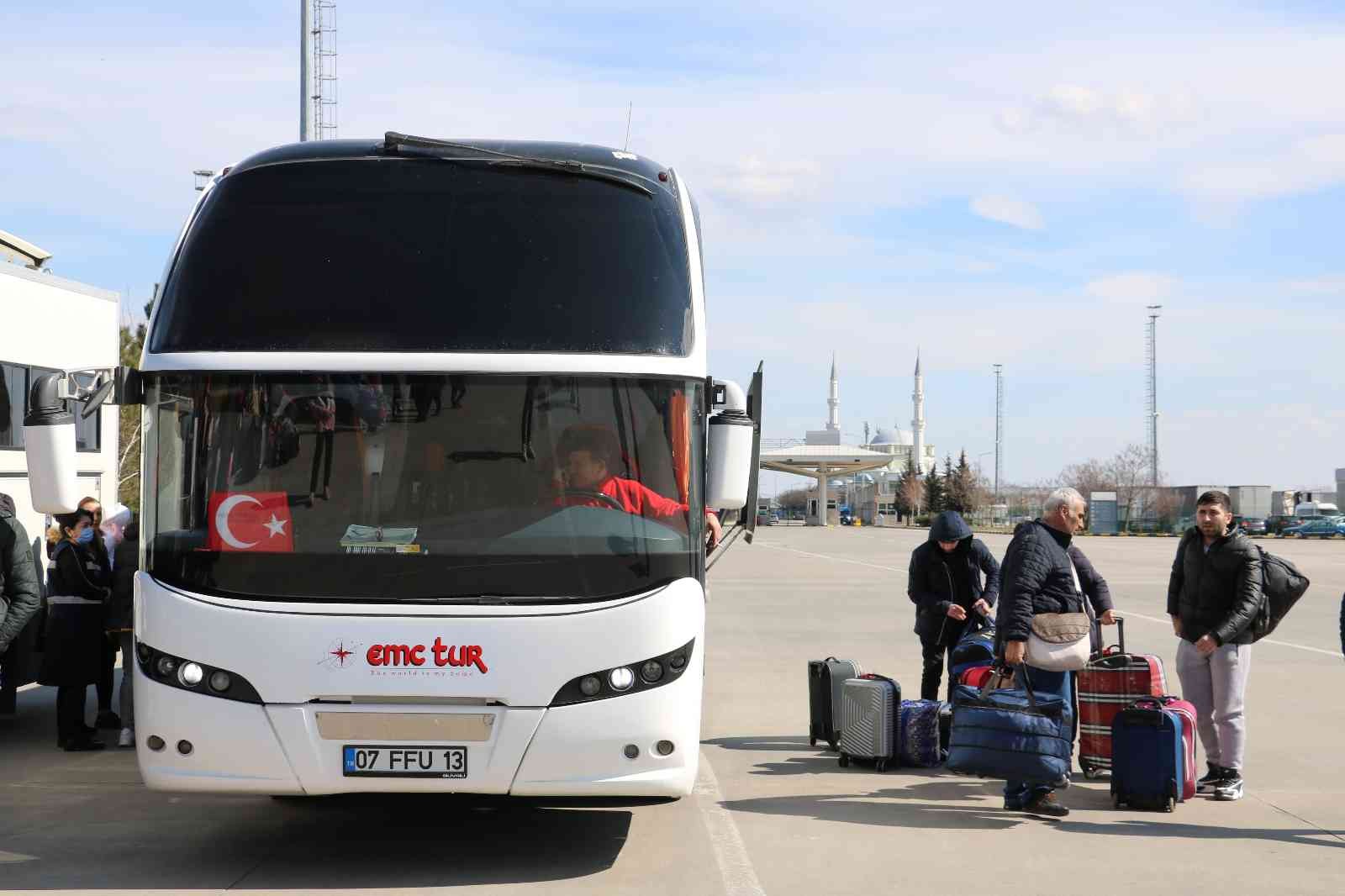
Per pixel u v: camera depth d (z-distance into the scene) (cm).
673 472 626
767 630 1889
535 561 608
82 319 1441
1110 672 873
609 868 654
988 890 618
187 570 609
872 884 626
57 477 636
